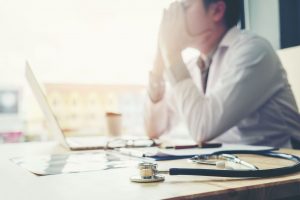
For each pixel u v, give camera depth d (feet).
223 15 5.74
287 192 1.64
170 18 5.28
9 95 7.55
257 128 5.07
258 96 4.53
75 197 1.34
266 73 4.61
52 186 1.56
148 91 6.23
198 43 5.89
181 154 2.69
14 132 7.12
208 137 4.28
